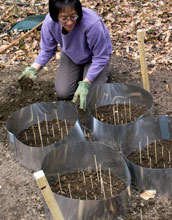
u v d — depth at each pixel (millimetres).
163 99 3506
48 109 3238
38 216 2361
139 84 3787
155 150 2742
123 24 5070
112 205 2152
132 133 2744
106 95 3438
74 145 2568
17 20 5379
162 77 3857
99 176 2600
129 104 3402
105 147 2541
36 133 3102
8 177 2697
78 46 3115
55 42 3273
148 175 2340
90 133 3072
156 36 4590
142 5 5527
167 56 4172
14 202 2482
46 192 1741
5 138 3131
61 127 3166
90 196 2395
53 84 3854
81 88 3094
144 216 2283
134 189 2486
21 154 2740
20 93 3736
